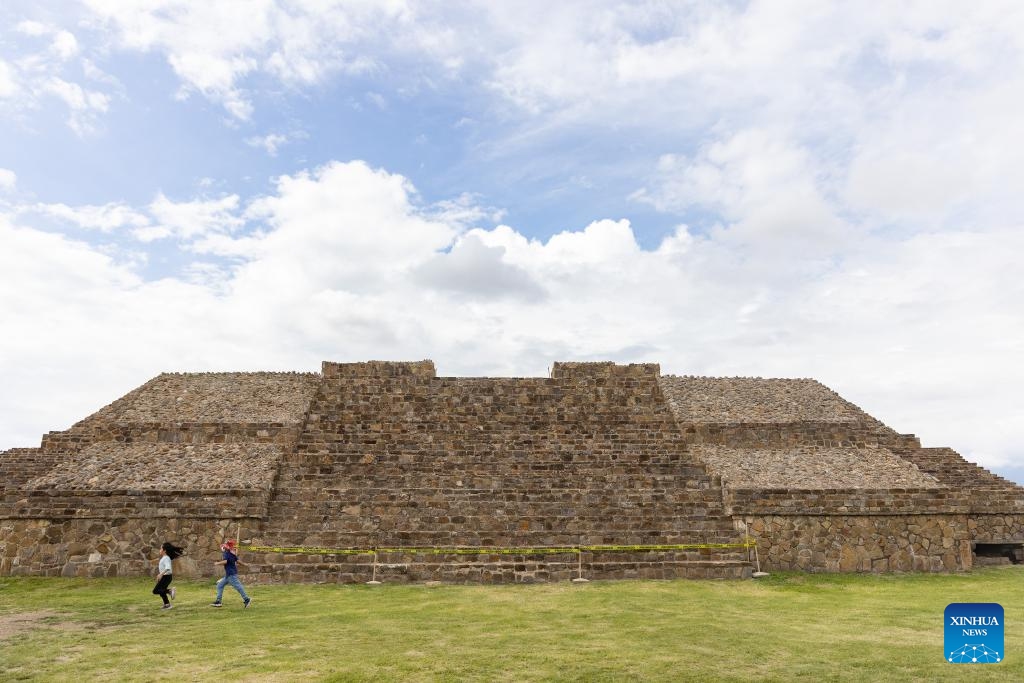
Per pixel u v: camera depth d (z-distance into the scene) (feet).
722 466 77.97
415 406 90.22
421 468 78.59
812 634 41.78
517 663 34.88
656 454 82.02
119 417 87.40
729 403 94.27
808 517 69.36
